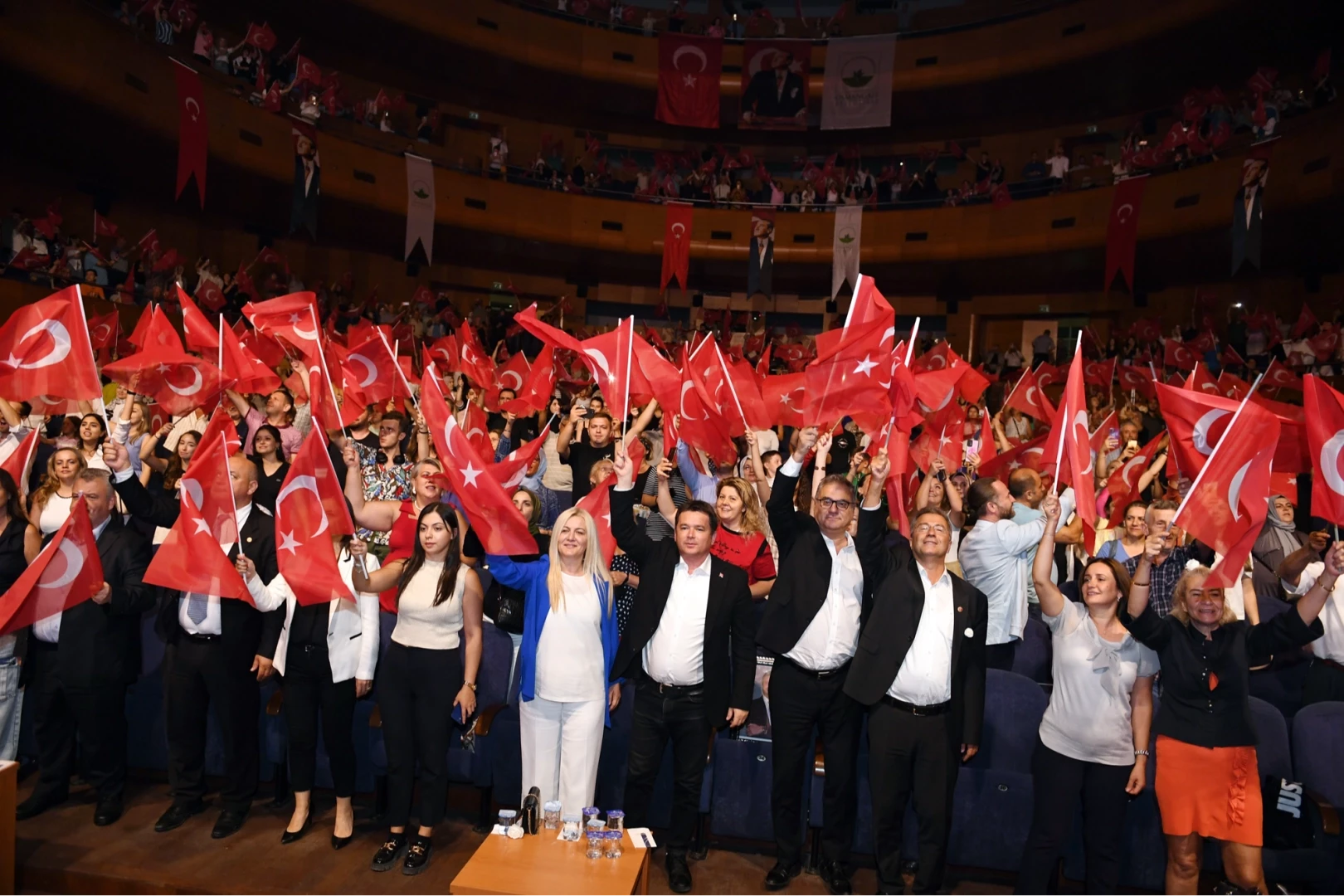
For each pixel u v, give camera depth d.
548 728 4.15
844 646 4.06
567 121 23.02
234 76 15.80
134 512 4.58
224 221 17.50
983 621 3.91
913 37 21.22
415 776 4.89
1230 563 3.83
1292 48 17.08
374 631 4.44
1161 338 16.36
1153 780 4.24
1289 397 13.34
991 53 20.34
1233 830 3.73
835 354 4.49
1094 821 3.79
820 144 23.11
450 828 4.67
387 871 4.19
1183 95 19.27
